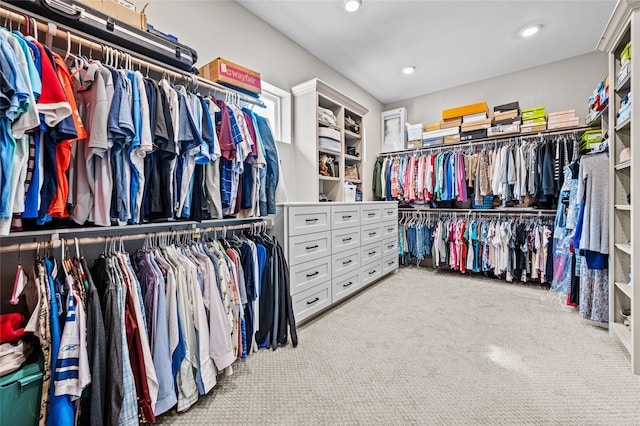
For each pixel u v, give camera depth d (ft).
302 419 4.01
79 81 3.66
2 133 2.81
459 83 12.64
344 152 10.43
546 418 3.96
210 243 5.52
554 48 9.85
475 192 11.20
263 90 8.66
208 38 6.84
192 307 4.44
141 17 4.50
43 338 3.16
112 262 4.00
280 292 6.15
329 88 9.25
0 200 2.81
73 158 3.64
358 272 9.29
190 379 4.30
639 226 4.93
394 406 4.24
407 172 12.66
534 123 10.29
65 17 3.56
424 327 6.93
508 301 8.74
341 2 7.50
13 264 4.14
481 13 7.96
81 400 3.44
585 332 6.57
